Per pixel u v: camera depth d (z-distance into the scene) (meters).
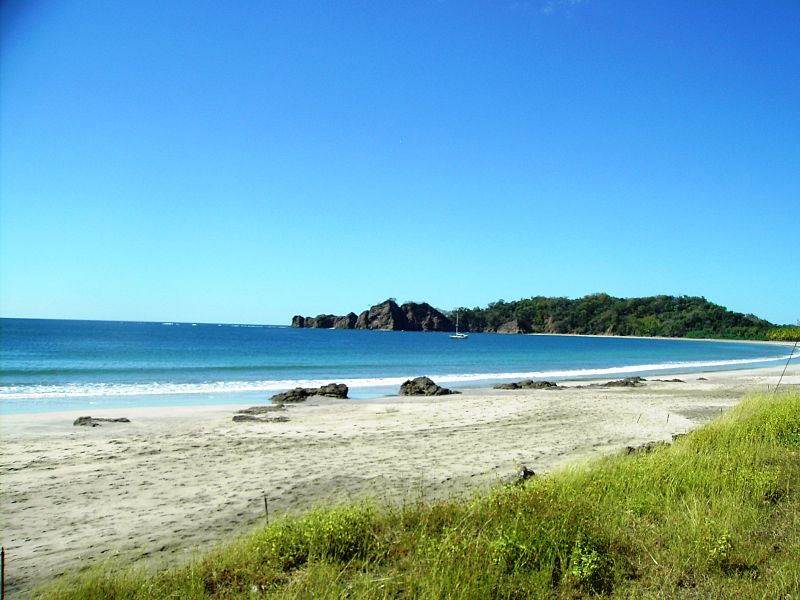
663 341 147.62
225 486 9.62
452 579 4.86
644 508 6.77
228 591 5.04
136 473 10.53
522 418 17.84
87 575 5.68
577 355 69.50
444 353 66.81
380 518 6.66
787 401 14.48
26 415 17.94
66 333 97.56
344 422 16.95
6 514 8.16
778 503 6.98
